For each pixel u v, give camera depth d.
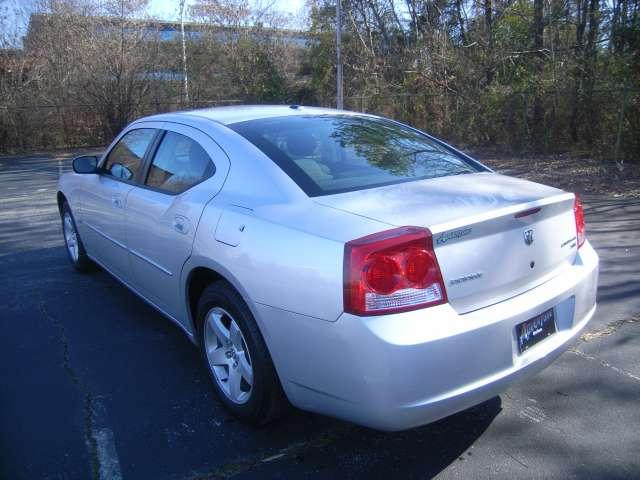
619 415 3.19
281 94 26.52
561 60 13.09
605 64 12.10
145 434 3.11
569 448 2.92
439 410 2.47
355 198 2.92
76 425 3.19
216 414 3.30
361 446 2.99
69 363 3.91
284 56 28.08
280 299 2.72
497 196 2.94
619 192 8.71
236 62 26.42
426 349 2.40
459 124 15.23
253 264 2.86
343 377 2.51
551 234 3.01
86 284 5.48
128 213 4.17
